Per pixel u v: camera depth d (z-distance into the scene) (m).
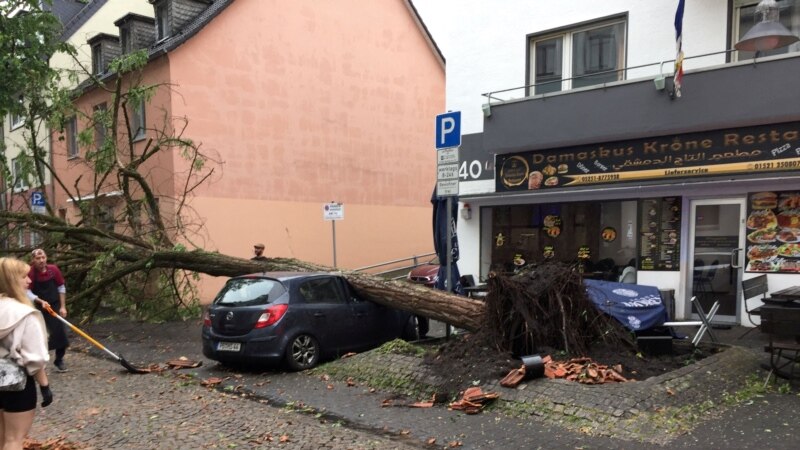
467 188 12.19
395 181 19.91
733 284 9.05
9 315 3.67
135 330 11.22
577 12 10.62
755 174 8.54
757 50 8.37
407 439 4.86
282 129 16.75
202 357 8.67
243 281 7.88
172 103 14.51
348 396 6.19
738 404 5.31
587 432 4.71
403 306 7.86
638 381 5.38
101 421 5.45
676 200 9.59
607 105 9.67
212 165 15.23
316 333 7.60
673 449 4.29
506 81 11.61
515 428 4.91
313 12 17.50
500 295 6.31
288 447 4.65
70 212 18.88
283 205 16.75
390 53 19.70
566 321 6.15
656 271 9.80
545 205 11.25
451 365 6.27
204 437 4.93
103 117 12.25
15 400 3.71
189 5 16.19
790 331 5.70
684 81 8.87
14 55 11.55
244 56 15.91
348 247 18.47
